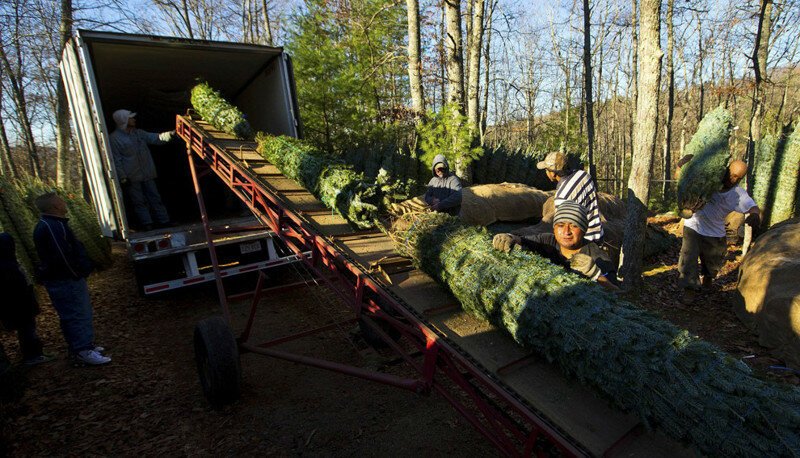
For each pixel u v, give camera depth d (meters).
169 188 8.52
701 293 5.61
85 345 4.39
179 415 3.55
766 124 14.52
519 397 1.86
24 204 7.90
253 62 7.32
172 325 5.57
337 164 4.06
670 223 9.66
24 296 4.34
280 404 3.71
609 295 1.97
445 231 2.71
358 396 3.81
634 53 18.97
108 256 9.19
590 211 3.72
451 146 8.95
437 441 3.19
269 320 5.61
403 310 2.50
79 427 3.38
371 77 12.49
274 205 4.10
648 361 1.61
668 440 1.67
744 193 5.00
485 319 2.35
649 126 5.00
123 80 7.50
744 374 1.51
